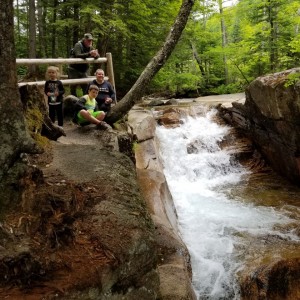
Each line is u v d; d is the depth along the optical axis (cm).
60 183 306
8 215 240
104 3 1187
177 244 455
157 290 267
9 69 242
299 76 743
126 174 363
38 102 479
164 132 979
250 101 925
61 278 211
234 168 947
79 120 644
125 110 675
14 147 251
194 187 841
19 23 1998
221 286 487
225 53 1631
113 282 226
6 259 206
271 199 763
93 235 250
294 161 822
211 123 1078
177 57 1678
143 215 295
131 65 1499
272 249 552
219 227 636
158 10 1335
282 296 473
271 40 1375
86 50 815
